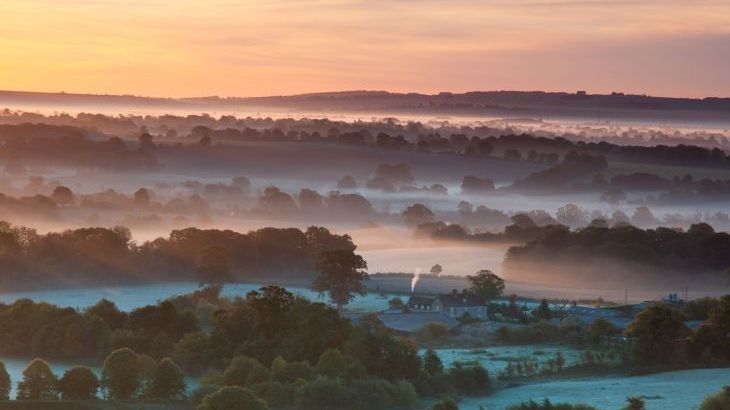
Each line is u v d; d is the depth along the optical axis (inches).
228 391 6633.9
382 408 7436.0
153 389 7475.4
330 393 7313.0
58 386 7352.4
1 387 7416.3
